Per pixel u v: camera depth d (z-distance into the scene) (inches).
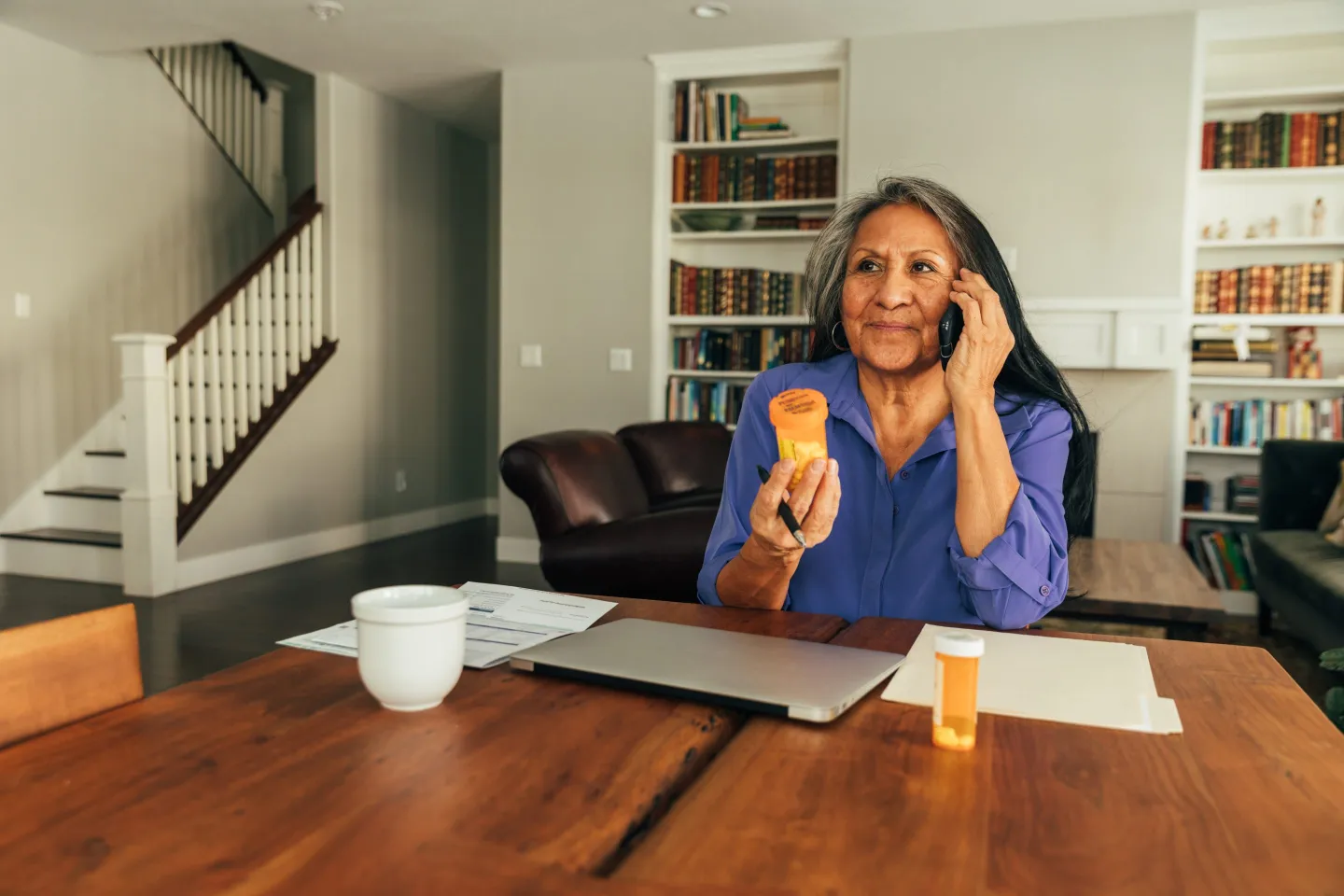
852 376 46.8
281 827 20.1
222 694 29.1
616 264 195.8
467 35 178.5
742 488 47.1
